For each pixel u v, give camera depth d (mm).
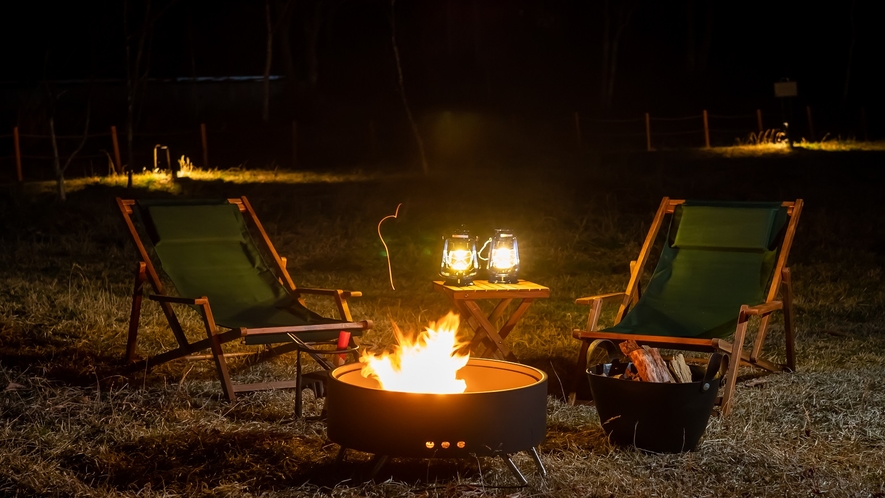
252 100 27578
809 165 17297
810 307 7750
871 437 4383
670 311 5445
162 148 18344
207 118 25406
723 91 28875
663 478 3875
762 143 21484
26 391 5062
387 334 6750
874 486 3799
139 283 5688
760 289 5508
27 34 27172
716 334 5121
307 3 28047
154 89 26594
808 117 22875
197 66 30766
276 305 5738
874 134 24516
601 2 31969
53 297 7469
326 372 4477
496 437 3617
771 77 30547
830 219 11992
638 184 14812
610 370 4551
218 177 17219
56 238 10984
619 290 8586
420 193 14320
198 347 5168
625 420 4180
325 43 31484
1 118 22703
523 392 3668
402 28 31703
